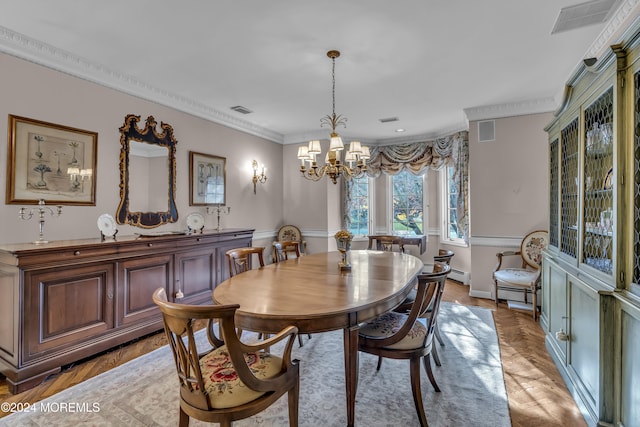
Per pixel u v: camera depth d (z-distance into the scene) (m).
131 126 3.22
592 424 1.65
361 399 1.97
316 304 1.65
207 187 4.13
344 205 5.66
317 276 2.28
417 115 4.41
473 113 4.18
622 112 1.49
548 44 2.56
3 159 2.38
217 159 4.29
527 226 4.00
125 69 2.98
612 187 1.58
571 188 2.30
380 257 3.12
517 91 3.58
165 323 1.30
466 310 3.69
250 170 4.91
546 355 2.55
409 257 3.09
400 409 1.87
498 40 2.50
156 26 2.29
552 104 3.83
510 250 4.09
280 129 5.19
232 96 3.68
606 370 1.56
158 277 3.02
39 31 2.35
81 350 2.40
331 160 3.02
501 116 4.08
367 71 3.03
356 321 1.64
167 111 3.62
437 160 5.36
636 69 1.40
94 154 2.93
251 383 1.30
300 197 5.58
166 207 3.60
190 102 3.82
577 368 1.93
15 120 2.43
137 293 2.83
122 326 2.70
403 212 5.97
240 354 1.25
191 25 2.28
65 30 2.34
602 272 1.68
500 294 4.10
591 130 1.89
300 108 4.11
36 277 2.16
